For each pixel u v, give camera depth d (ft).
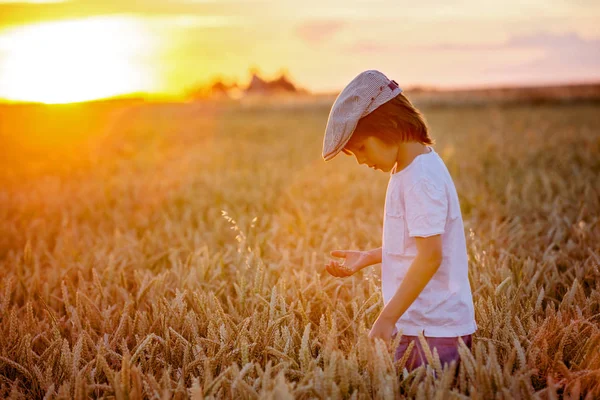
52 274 11.99
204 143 51.19
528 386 6.48
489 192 20.61
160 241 14.92
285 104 129.59
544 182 20.04
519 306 8.93
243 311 9.53
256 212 18.62
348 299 10.69
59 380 7.64
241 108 124.36
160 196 21.99
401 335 6.79
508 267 11.29
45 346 9.18
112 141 54.65
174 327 8.87
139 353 7.91
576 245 12.48
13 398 7.14
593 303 9.00
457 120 73.05
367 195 21.04
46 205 20.95
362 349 6.89
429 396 6.33
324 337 7.97
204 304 9.32
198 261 11.68
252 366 7.02
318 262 12.31
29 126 78.69
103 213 19.80
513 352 6.95
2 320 10.01
